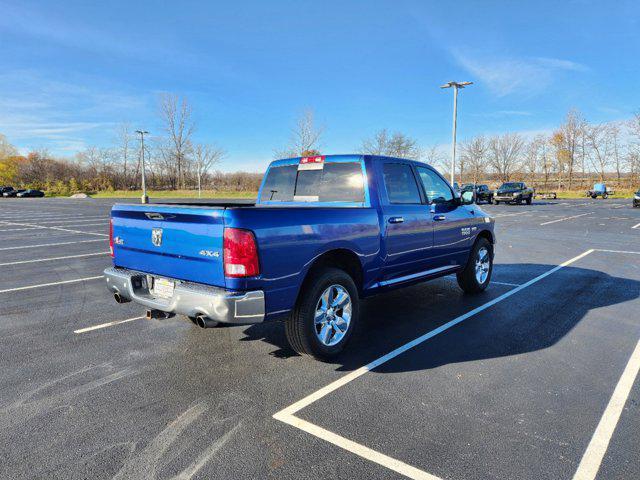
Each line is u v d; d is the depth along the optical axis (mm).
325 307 3877
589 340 4531
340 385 3506
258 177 67438
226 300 3150
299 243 3568
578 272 8203
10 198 58812
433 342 4477
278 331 4812
